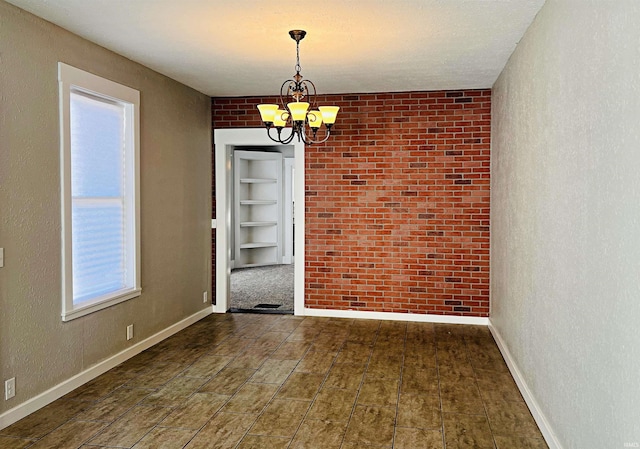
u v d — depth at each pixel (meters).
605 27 2.09
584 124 2.35
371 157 6.00
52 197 3.57
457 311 5.88
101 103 4.19
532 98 3.46
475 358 4.62
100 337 4.16
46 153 3.51
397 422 3.30
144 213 4.79
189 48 4.16
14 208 3.24
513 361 4.14
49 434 3.11
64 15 3.40
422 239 5.93
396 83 5.45
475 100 5.75
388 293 6.03
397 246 5.99
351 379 4.08
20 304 3.30
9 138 3.20
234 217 10.26
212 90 5.85
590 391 2.26
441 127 5.84
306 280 6.22
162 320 5.16
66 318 3.71
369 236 6.04
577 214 2.45
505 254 4.57
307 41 3.97
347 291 6.12
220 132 6.27
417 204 5.92
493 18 3.43
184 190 5.59
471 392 3.81
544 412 3.11
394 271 6.00
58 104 3.62
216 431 3.16
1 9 3.13
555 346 2.85
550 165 2.96
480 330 5.59
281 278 9.11
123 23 3.56
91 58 3.98
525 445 3.00
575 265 2.48
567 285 2.62
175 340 5.15
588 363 2.29
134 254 4.57
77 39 3.82
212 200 6.35
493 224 5.46
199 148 5.96
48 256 3.55
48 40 3.52
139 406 3.53
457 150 5.81
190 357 4.61
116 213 4.42
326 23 3.55
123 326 4.48
